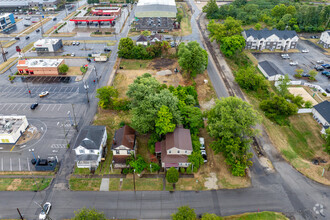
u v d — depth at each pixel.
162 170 73.56
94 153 74.62
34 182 69.62
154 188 68.44
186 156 73.88
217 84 116.12
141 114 79.31
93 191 67.50
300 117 95.50
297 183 70.06
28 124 89.81
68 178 71.00
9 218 60.81
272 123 92.62
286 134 88.06
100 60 135.12
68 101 103.44
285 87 102.06
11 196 65.88
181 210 55.34
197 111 84.81
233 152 74.44
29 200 65.00
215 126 73.19
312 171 73.69
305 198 66.06
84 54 143.88
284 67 132.88
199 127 86.00
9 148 80.25
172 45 153.25
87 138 74.56
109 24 192.88
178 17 184.38
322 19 182.12
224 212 62.50
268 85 109.38
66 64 132.50
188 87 102.06
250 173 72.81
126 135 78.75
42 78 119.75
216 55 143.25
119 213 62.31
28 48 151.12
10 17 189.62
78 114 96.00
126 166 74.25
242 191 67.81
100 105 96.50
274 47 154.00
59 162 75.75
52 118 93.62
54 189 67.94
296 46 157.50
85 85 113.81
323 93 108.88
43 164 73.44
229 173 72.75
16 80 117.62
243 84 111.56
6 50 148.25
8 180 70.00
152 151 77.75
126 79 118.81
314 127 90.62
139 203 64.62
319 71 129.50
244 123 70.31
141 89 83.06
